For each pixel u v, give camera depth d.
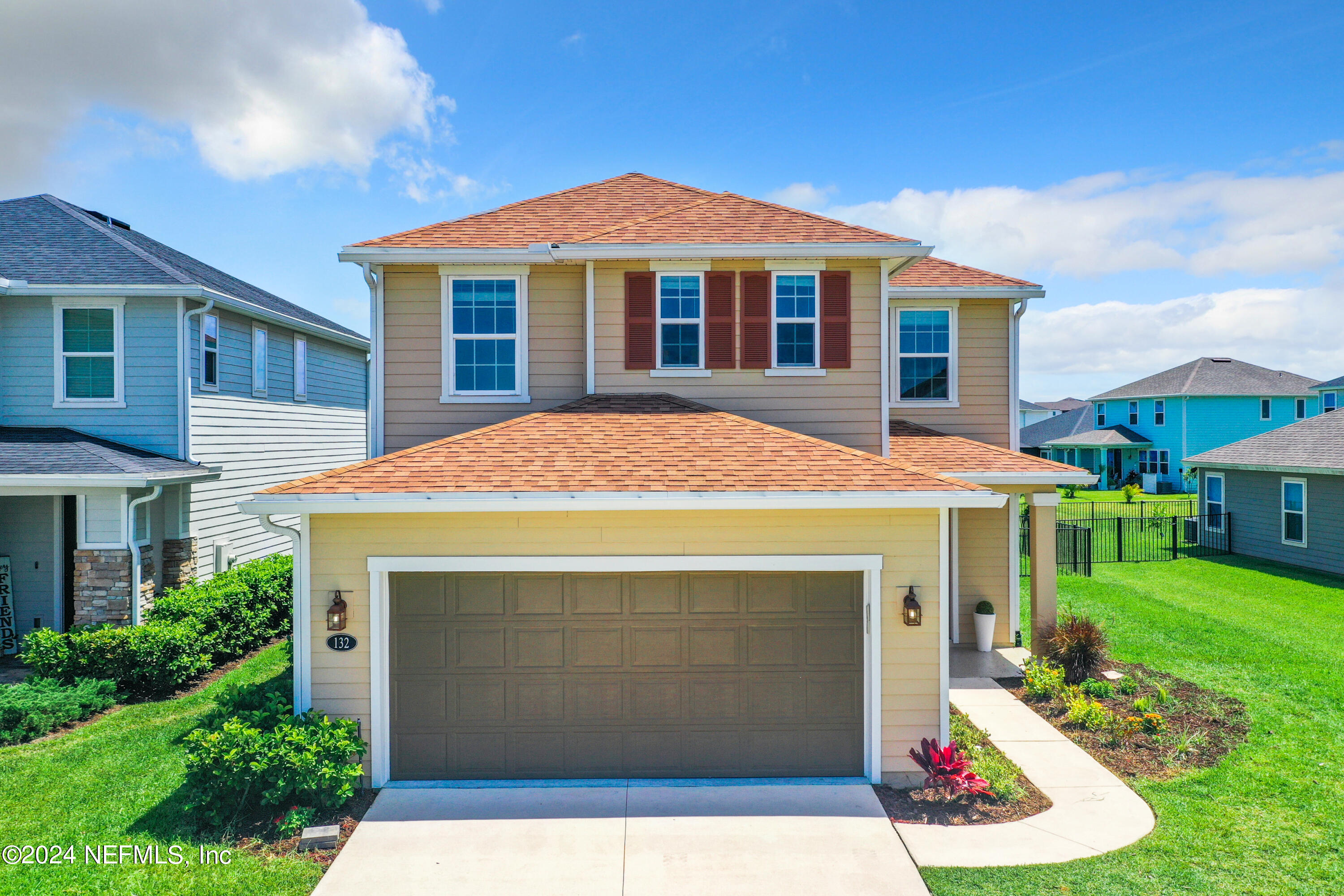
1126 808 7.26
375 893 5.98
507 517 8.01
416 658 8.00
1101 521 26.84
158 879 6.09
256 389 16.73
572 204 13.51
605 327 11.39
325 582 7.93
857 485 7.93
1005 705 10.20
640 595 8.06
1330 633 13.66
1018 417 13.86
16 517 13.07
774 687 8.09
